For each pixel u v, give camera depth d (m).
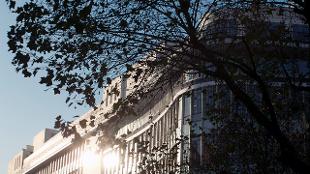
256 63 13.39
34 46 10.81
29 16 10.55
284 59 12.59
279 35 12.44
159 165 21.62
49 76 11.38
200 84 39.19
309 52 12.83
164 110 47.62
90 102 11.95
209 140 19.92
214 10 11.78
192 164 20.78
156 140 49.81
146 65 11.93
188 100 41.00
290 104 15.62
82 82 11.77
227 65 11.80
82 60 11.38
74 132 12.62
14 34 10.66
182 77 13.10
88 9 10.24
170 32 11.56
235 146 17.05
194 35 11.05
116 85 12.53
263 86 10.83
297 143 16.08
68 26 10.46
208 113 18.38
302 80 14.44
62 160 92.31
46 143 100.94
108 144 13.21
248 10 12.29
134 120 56.56
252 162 16.59
